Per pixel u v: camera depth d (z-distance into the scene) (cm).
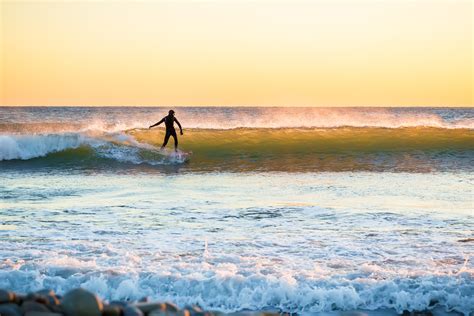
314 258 923
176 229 1134
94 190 1644
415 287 790
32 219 1215
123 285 776
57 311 584
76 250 958
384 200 1468
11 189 1653
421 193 1581
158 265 867
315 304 755
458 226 1166
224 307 751
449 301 759
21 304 602
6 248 966
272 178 1939
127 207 1364
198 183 1808
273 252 960
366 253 956
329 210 1330
